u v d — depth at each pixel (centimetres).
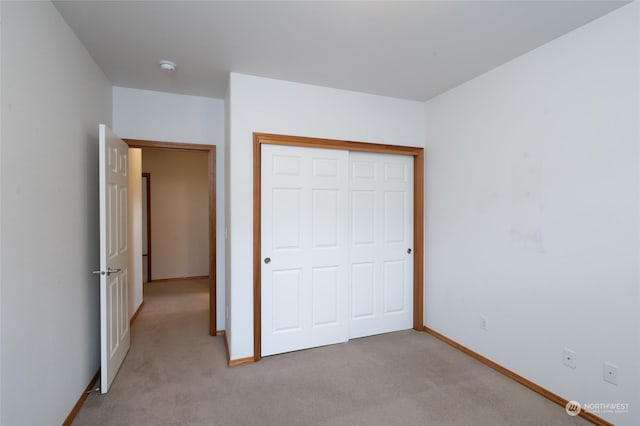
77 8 178
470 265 280
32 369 150
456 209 295
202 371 250
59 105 182
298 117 284
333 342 302
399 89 301
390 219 332
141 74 269
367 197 322
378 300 327
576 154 201
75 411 196
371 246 324
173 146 313
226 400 211
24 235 145
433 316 324
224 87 298
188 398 213
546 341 218
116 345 246
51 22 173
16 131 140
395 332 333
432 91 307
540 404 209
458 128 293
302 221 289
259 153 271
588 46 194
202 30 202
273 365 260
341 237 304
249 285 268
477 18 188
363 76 271
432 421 191
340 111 299
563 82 207
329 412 199
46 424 162
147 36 209
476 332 273
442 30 201
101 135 216
